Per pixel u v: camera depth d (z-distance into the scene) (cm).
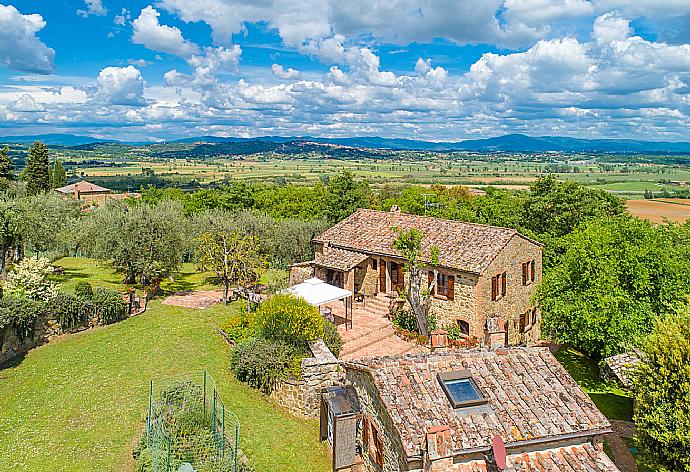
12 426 2006
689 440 1484
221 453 1728
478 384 1590
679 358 1579
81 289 3291
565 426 1469
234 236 3772
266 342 2516
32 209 4259
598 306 2655
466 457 1399
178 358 2655
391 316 3384
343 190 7050
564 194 5322
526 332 3569
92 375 2448
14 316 2580
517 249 3384
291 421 2247
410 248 3247
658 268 2741
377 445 1703
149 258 3794
